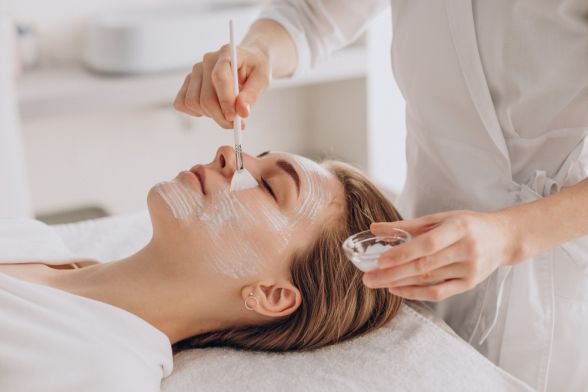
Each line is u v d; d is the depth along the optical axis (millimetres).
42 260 1572
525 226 1128
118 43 2912
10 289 1285
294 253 1446
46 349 1225
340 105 3506
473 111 1399
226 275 1414
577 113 1321
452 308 1602
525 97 1333
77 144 3301
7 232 1645
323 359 1408
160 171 3512
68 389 1215
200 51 3023
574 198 1162
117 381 1231
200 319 1456
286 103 3689
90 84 2889
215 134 3584
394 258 1052
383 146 3305
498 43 1323
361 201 1524
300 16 1705
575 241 1355
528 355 1472
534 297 1434
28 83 2908
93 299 1398
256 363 1397
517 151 1404
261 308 1425
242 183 1439
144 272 1424
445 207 1533
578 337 1441
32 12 3145
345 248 1143
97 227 1943
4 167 2535
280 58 1660
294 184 1474
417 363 1381
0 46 2473
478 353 1414
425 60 1430
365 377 1353
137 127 3398
